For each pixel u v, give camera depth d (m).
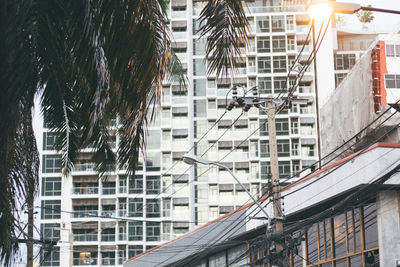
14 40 6.29
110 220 75.19
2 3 6.24
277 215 17.64
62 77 7.62
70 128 9.65
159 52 9.01
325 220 22.92
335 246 22.09
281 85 77.44
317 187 22.50
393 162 18.98
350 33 81.12
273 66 77.88
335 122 35.75
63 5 7.09
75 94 8.46
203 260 34.03
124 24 7.20
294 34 78.31
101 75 7.46
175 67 11.90
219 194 75.50
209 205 75.06
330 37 77.06
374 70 35.00
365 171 19.64
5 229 7.96
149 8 7.64
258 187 75.25
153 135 76.69
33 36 6.77
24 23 6.54
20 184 8.74
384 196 18.91
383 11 9.63
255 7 79.44
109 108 8.38
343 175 20.92
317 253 23.50
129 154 9.12
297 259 25.14
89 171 75.69
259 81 77.62
